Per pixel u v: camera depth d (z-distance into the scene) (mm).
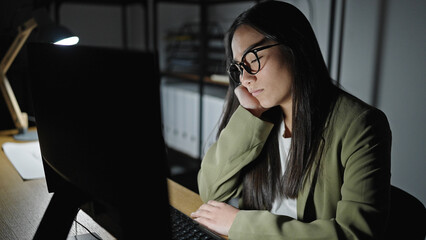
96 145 650
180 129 3623
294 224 857
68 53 676
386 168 891
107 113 612
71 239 866
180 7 3801
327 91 1014
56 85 731
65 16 3652
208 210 974
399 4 1988
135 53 560
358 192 866
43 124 823
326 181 1001
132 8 4027
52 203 850
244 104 1113
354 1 2211
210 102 3137
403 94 2037
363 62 2211
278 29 936
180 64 3572
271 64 963
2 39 1896
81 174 716
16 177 1289
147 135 584
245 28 972
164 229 627
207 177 1146
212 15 3547
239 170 1107
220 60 3123
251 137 1099
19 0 1999
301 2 2535
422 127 1976
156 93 564
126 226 653
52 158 813
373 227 822
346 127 951
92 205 764
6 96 1734
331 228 827
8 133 1858
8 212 1032
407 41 1975
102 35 3930
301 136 995
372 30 2139
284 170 1109
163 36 3855
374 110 953
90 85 634
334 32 2346
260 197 1118
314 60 965
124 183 625
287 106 1085
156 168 598
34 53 802
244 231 873
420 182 2031
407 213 953
